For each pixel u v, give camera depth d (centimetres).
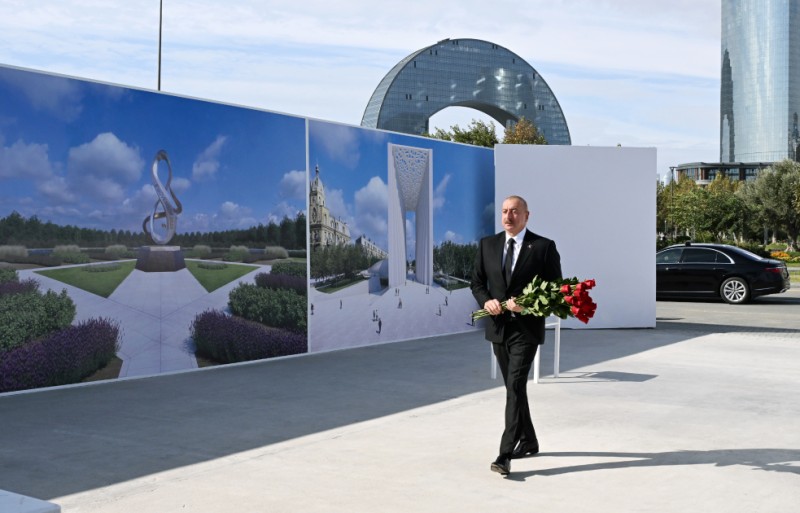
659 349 1208
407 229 1371
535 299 546
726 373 987
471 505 490
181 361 1015
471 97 10800
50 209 884
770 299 2197
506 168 1462
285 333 1148
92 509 484
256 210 1106
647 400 819
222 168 1062
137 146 966
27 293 863
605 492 516
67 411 770
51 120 885
